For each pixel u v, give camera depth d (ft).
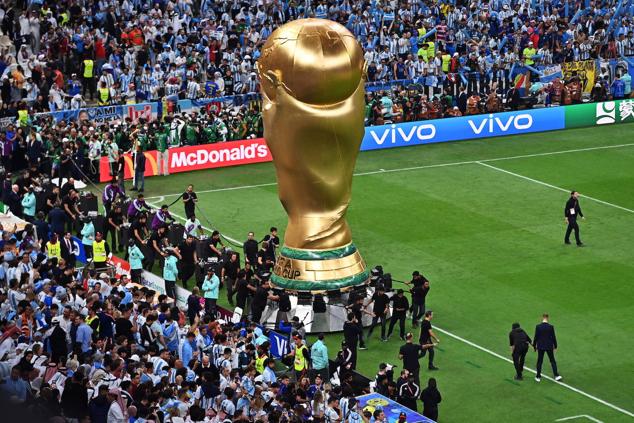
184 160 203.00
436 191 193.98
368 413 107.24
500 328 140.05
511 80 238.89
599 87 243.60
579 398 122.11
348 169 141.08
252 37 235.20
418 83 232.73
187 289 150.61
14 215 167.63
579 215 179.42
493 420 117.39
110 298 119.96
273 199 189.67
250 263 148.97
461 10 253.65
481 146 221.87
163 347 116.47
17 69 212.23
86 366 101.09
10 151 189.37
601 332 138.62
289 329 136.36
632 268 159.33
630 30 257.34
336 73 135.33
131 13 232.12
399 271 158.10
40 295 119.85
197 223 155.84
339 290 140.26
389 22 247.09
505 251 165.89
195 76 223.51
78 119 204.03
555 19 256.73
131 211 161.17
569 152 217.77
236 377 106.52
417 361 120.88
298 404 102.37
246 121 210.18
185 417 95.04
